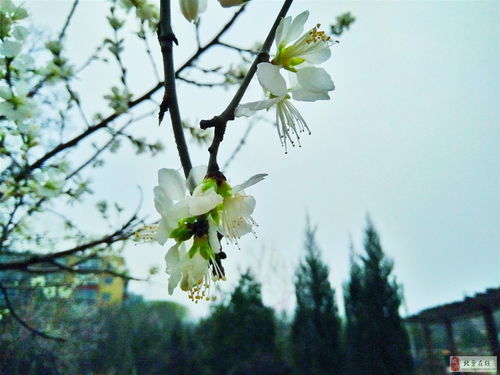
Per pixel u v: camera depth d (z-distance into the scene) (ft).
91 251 12.50
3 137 8.27
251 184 3.47
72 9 8.08
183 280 3.38
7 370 29.43
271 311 59.57
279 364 54.85
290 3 3.70
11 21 7.17
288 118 3.89
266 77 3.26
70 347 37.86
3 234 9.66
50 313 29.32
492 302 37.04
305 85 3.78
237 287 59.98
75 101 8.29
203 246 3.44
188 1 3.65
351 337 57.41
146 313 79.05
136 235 4.13
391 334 54.90
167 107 3.34
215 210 3.51
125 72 8.00
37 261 9.78
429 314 48.16
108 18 7.70
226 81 8.21
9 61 7.32
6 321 26.27
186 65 7.40
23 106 7.77
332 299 61.82
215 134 3.24
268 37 3.61
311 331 58.75
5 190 8.77
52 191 8.98
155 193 3.37
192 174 3.37
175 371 59.77
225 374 54.54
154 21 7.39
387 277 58.80
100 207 12.91
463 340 60.08
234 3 3.53
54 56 8.02
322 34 3.89
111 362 57.67
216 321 58.44
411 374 53.16
